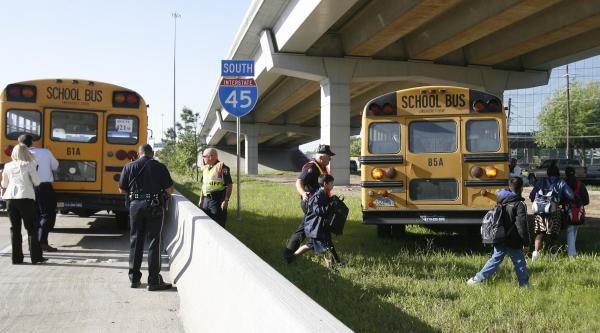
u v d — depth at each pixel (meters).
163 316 6.20
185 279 6.78
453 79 37.06
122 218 13.14
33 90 11.84
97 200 12.02
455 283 7.46
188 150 44.31
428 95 10.32
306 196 8.73
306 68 35.34
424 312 6.08
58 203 11.85
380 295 6.86
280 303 2.82
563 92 81.56
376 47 33.31
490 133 10.16
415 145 10.31
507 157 10.05
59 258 9.55
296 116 71.06
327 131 36.06
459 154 10.17
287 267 8.49
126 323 5.91
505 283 7.43
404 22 27.53
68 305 6.58
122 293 7.19
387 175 10.30
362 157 10.44
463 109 10.23
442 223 10.14
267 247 10.35
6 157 11.64
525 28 30.12
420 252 9.79
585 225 13.88
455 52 37.09
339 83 35.69
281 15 32.56
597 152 89.12
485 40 34.38
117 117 12.20
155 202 7.41
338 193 26.47
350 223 14.27
